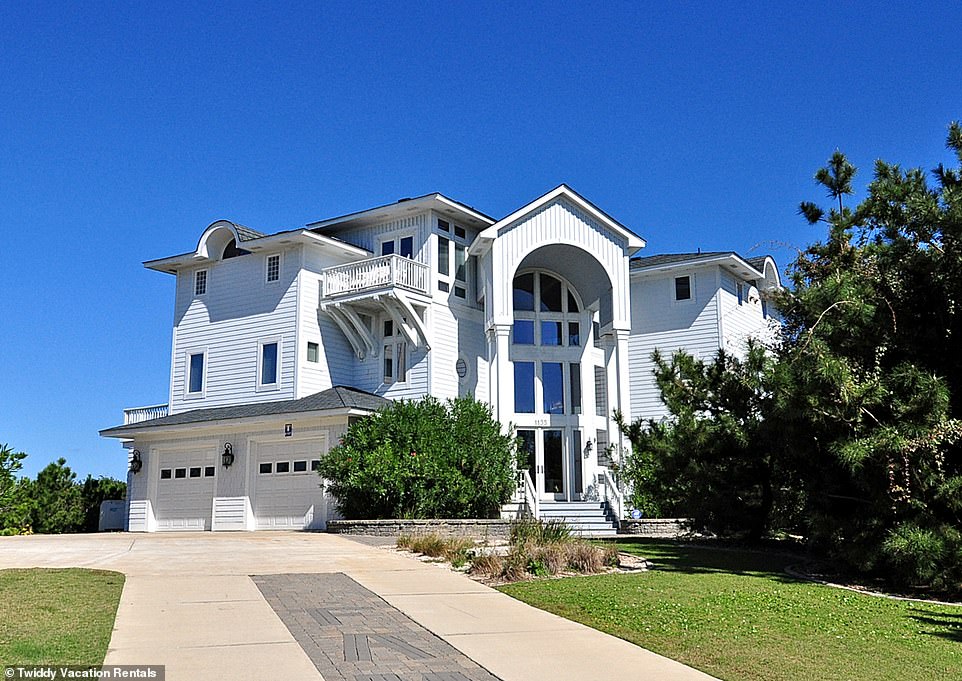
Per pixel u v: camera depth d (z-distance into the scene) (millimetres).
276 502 25797
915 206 14281
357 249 29078
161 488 28328
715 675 7621
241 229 29188
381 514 21953
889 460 12977
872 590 13609
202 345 29984
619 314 27484
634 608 10711
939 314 14328
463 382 28562
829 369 13156
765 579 13891
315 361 27953
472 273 29766
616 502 26000
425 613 10172
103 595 10688
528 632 9234
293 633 8789
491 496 23172
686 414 17922
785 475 17594
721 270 30875
